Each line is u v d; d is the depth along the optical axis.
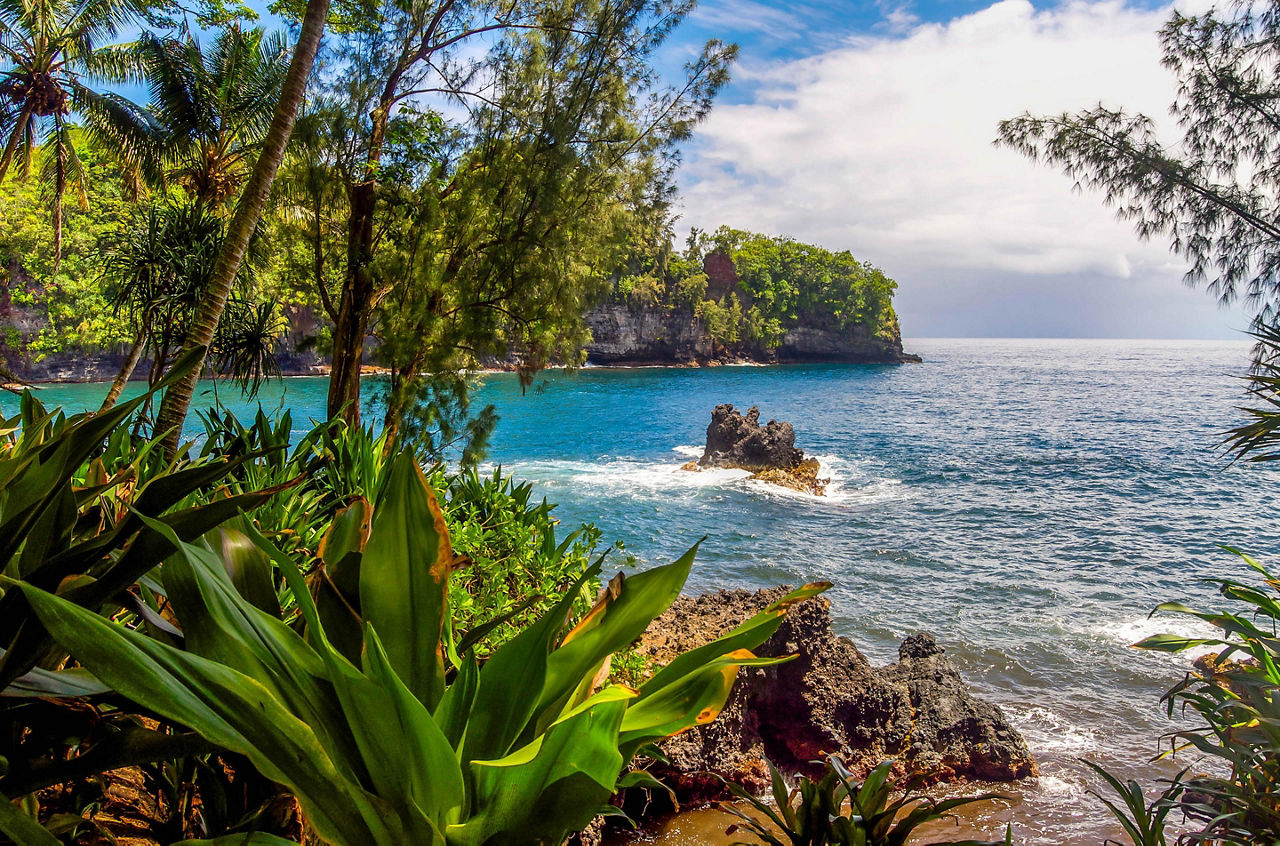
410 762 1.26
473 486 7.53
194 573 1.34
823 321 130.38
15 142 17.23
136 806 2.10
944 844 2.08
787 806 2.25
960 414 56.81
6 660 1.17
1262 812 2.23
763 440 31.19
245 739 1.13
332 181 11.88
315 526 4.54
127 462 3.72
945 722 8.96
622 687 1.28
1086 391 80.19
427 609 1.61
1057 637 14.08
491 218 12.02
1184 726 10.51
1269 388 3.12
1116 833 7.70
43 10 16.14
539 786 1.25
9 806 0.98
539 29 12.35
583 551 6.54
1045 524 23.39
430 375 12.48
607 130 12.53
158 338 13.19
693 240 123.50
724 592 9.75
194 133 17.42
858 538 21.33
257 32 17.80
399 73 12.32
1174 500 27.22
